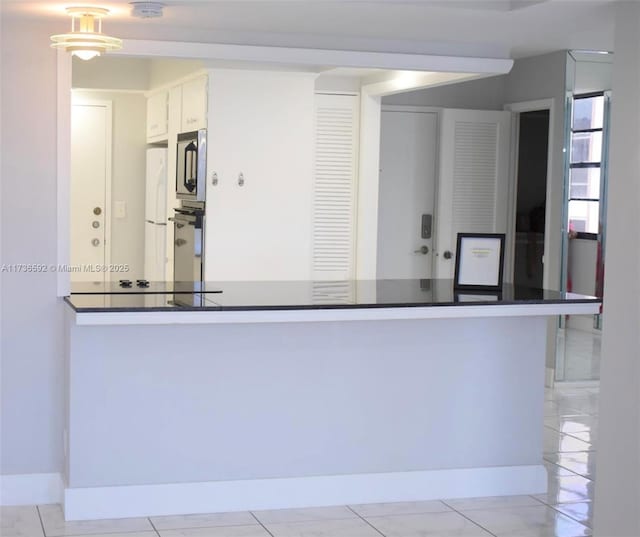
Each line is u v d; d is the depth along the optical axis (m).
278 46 4.66
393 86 6.34
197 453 4.33
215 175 6.26
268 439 4.41
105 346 4.20
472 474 4.68
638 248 3.55
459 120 7.57
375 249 6.92
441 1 3.96
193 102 6.52
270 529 4.12
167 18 4.26
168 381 4.28
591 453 5.41
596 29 4.50
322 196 6.83
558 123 6.95
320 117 6.79
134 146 8.48
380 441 4.56
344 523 4.23
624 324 3.64
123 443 4.24
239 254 6.36
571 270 6.95
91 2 3.81
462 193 7.63
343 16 4.19
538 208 7.29
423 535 4.08
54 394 4.39
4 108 4.24
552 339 7.04
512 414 4.75
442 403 4.64
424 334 4.59
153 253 7.64
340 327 4.47
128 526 4.12
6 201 4.27
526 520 4.31
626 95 3.62
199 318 4.02
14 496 4.37
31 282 4.33
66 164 4.33
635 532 3.58
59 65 4.28
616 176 3.68
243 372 4.36
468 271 4.92
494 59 5.04
